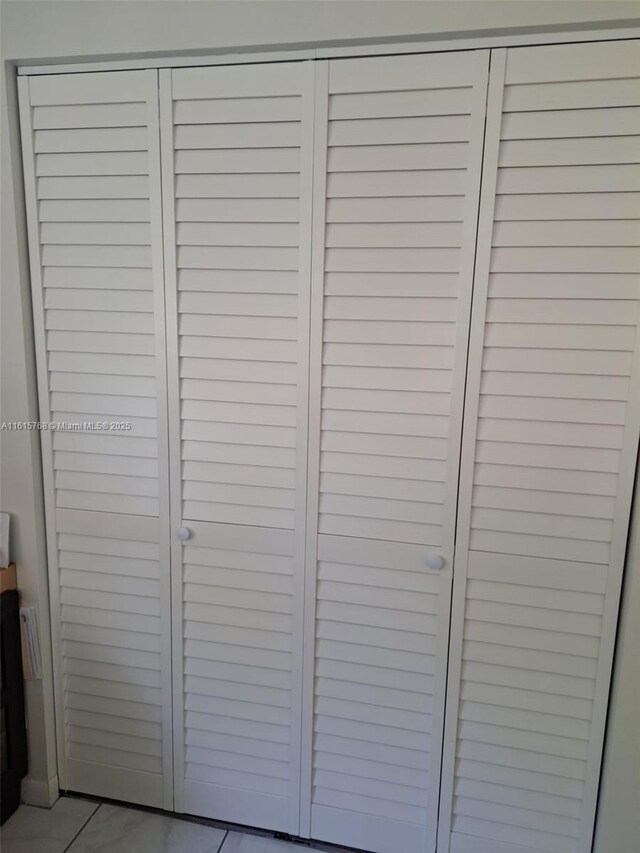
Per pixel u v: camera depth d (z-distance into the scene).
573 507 1.24
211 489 1.40
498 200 1.17
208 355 1.35
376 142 1.20
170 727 1.54
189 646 1.49
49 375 1.44
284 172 1.24
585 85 1.11
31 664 1.54
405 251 1.23
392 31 1.13
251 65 1.22
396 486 1.31
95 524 1.48
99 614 1.53
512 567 1.28
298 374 1.31
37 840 1.49
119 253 1.35
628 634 1.22
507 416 1.23
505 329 1.21
